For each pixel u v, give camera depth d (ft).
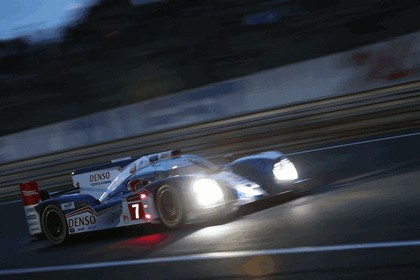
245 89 185.16
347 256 53.88
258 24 264.93
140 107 198.90
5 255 99.66
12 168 198.49
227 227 80.64
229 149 183.01
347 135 169.68
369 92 169.48
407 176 99.25
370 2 243.60
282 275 51.72
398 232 59.41
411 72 166.91
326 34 245.86
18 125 275.59
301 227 71.05
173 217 86.07
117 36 301.63
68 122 207.31
